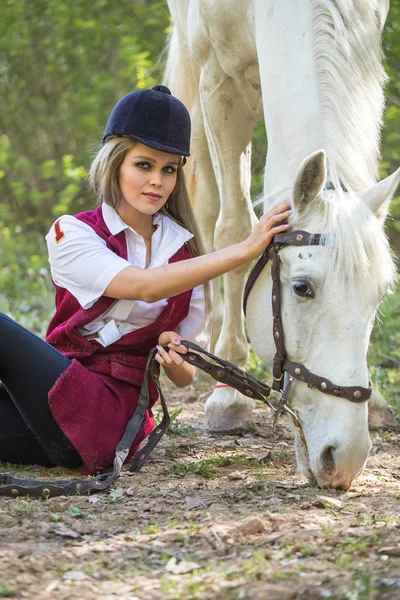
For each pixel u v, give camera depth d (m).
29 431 3.94
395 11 9.37
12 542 2.88
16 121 14.73
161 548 2.85
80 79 13.59
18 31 13.38
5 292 10.89
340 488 3.50
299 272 3.36
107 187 3.73
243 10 4.52
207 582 2.54
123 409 3.77
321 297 3.33
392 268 3.36
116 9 12.73
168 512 3.26
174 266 3.58
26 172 14.80
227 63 4.82
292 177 3.72
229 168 5.16
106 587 2.53
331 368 3.32
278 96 3.88
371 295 3.29
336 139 3.56
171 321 3.83
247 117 5.12
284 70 3.88
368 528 2.99
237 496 3.49
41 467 4.04
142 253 3.80
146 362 3.88
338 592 2.42
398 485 3.75
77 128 14.14
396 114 11.07
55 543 2.89
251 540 2.92
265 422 5.24
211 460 4.13
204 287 3.99
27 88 14.51
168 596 2.46
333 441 3.30
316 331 3.37
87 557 2.76
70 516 3.18
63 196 13.59
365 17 3.86
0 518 3.13
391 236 13.47
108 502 3.39
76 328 3.82
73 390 3.65
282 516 3.15
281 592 2.44
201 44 4.99
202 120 6.12
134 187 3.66
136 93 3.65
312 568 2.63
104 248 3.67
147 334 3.83
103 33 12.92
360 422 3.29
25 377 3.68
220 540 2.88
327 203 3.36
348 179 3.51
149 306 3.78
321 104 3.65
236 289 5.19
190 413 5.57
